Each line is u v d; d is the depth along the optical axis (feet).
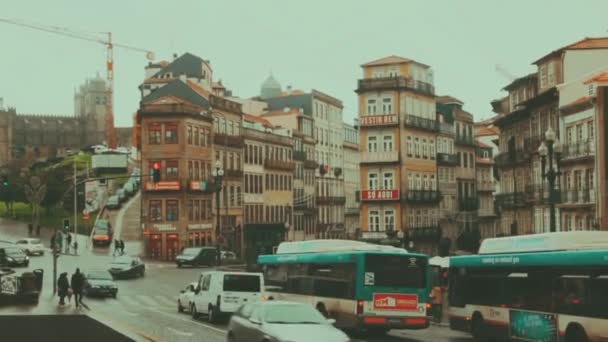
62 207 397.60
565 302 73.26
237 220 346.54
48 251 280.72
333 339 58.70
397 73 303.27
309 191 424.87
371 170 295.69
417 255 94.27
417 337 100.01
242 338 65.62
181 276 219.20
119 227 335.26
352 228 480.23
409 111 299.38
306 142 421.59
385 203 292.40
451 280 97.86
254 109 424.46
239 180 349.20
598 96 169.58
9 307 138.00
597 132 169.68
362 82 299.58
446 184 338.54
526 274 80.69
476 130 424.05
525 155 222.48
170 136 308.40
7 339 81.30
